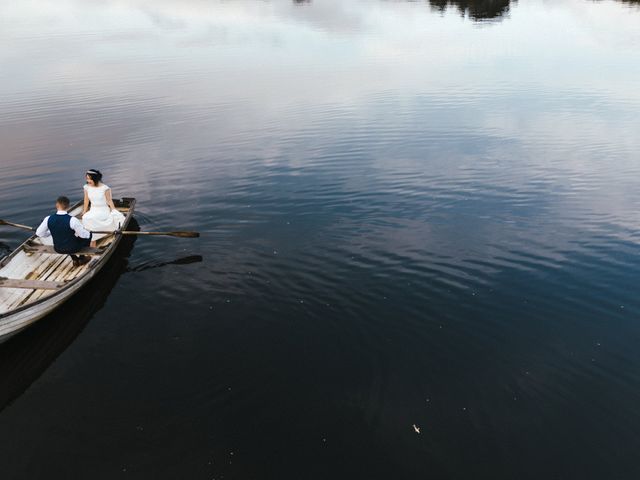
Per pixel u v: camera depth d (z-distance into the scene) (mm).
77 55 26250
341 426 4512
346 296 6543
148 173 11453
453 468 4090
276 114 16531
